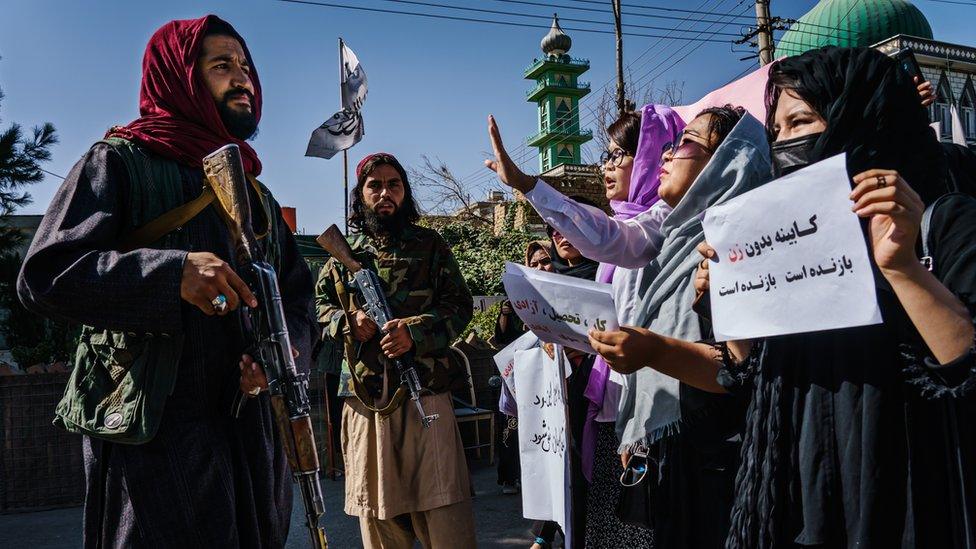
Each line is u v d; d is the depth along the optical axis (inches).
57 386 212.4
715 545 79.8
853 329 55.6
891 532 52.0
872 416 52.9
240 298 70.5
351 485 128.0
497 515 190.4
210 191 76.4
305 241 284.4
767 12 749.9
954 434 51.9
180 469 70.9
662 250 91.5
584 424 110.7
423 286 131.9
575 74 2266.2
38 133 590.2
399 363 122.1
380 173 134.2
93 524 72.4
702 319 85.1
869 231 53.8
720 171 85.6
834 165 51.8
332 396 234.1
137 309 66.3
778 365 59.8
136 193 74.1
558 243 135.2
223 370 75.7
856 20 1012.5
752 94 188.9
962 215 52.6
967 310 49.0
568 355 114.5
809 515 55.6
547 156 2299.5
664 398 84.2
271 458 78.8
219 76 82.8
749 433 62.5
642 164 110.2
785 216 55.1
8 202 593.3
